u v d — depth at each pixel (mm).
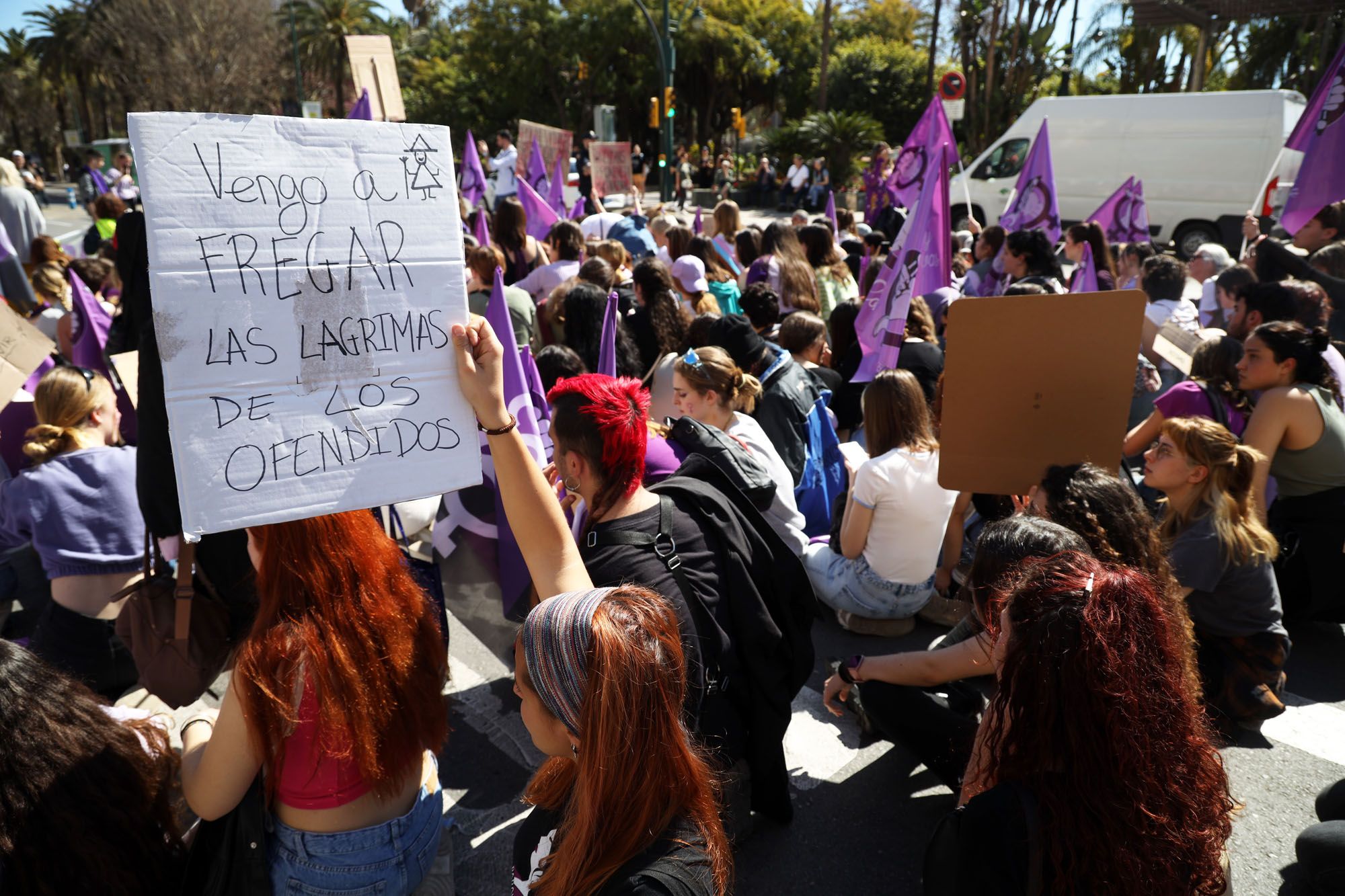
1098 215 8891
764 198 26266
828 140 26875
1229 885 1529
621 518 2152
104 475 3039
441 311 1511
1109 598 1415
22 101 57000
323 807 1712
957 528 3922
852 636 3928
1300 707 3357
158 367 2088
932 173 4637
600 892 1186
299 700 1604
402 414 1488
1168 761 1360
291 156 1369
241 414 1354
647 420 2184
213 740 1649
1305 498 3668
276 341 1372
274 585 1636
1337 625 3992
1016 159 16391
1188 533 3023
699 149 37688
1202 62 23562
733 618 2199
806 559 3996
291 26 38000
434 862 2184
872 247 8836
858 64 37219
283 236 1367
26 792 1479
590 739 1207
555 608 1278
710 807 1276
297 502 1402
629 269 6367
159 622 2467
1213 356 3988
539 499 1644
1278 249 5379
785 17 39531
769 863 2605
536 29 39625
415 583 1837
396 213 1462
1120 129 15352
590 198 13117
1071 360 2629
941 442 2762
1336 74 5023
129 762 1622
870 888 2525
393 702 1684
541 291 6316
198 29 35312
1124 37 29984
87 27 40750
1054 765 1394
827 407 4312
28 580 3484
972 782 1741
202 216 1304
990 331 2641
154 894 1635
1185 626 2373
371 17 48719
